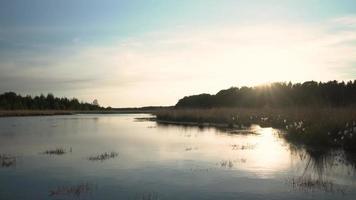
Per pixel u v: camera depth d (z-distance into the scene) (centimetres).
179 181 1648
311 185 1538
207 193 1448
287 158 2195
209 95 10325
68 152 2544
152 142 3117
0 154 2466
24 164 2083
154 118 8375
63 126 5444
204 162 2108
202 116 6112
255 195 1409
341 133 2634
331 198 1351
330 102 5347
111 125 5684
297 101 6719
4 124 5944
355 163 1991
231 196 1402
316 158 2162
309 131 2967
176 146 2831
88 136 3738
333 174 1738
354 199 1334
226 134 3753
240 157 2259
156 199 1370
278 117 4572
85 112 15638
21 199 1385
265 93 8162
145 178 1714
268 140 3127
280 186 1534
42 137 3644
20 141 3272
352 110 3164
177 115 6781
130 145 2927
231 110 6012
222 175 1761
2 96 13612
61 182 1644
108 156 2348
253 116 5153
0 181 1667
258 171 1839
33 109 14000
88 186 1566
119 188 1531
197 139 3316
